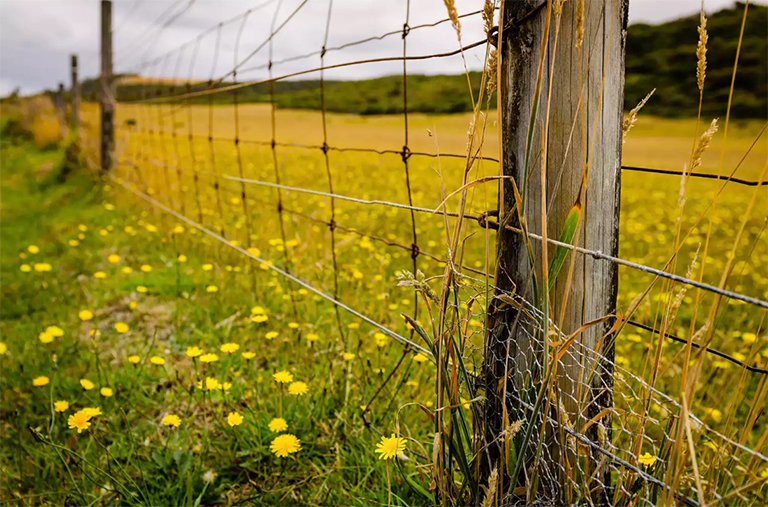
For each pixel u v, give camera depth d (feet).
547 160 4.24
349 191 23.12
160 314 11.65
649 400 4.08
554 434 4.32
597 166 4.15
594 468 4.42
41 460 7.00
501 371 4.69
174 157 26.89
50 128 46.65
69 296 12.77
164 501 6.09
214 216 17.97
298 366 8.39
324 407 7.35
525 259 4.44
